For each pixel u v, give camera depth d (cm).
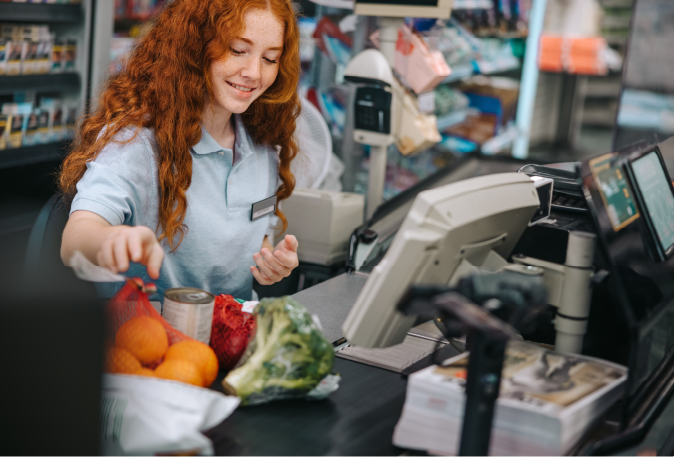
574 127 715
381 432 97
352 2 306
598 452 91
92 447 64
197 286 172
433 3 261
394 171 384
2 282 65
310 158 276
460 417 87
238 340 107
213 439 90
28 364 61
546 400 89
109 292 122
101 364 63
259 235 182
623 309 106
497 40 539
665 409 110
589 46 604
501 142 539
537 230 118
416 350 128
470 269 99
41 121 370
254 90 159
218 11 148
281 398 101
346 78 276
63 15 360
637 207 139
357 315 95
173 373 93
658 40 332
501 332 71
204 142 164
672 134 181
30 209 363
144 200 157
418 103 297
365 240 189
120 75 169
